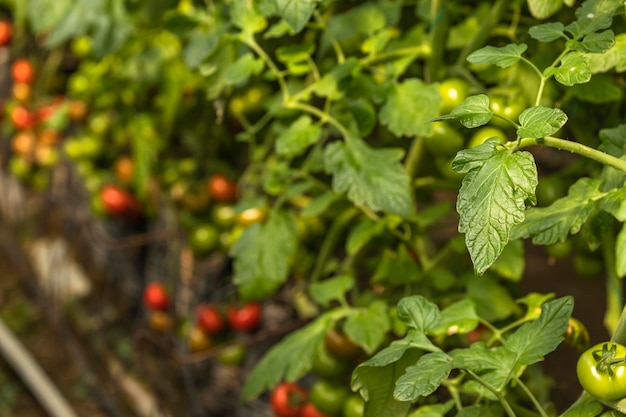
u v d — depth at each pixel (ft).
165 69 7.29
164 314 7.74
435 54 5.56
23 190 10.36
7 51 9.57
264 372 5.56
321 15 6.08
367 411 4.77
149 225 8.20
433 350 4.51
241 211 5.79
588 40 4.50
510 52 4.53
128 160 8.05
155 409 8.05
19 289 10.59
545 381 6.15
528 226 4.73
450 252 5.83
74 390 9.18
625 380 4.13
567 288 7.29
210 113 7.25
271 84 6.67
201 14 6.02
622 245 4.69
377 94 5.37
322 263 6.16
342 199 5.98
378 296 5.97
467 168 4.03
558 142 4.16
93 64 7.83
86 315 9.23
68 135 8.95
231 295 7.13
